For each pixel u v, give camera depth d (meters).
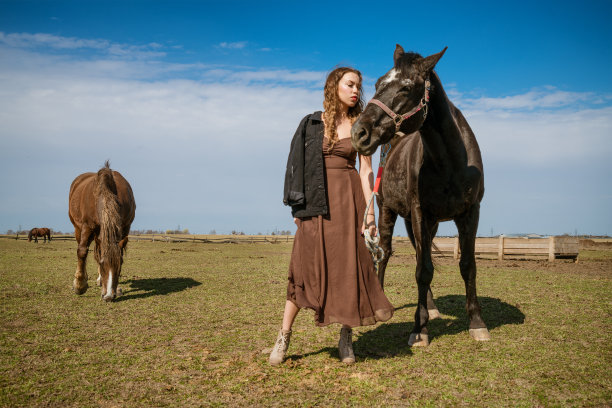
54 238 39.31
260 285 7.08
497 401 2.31
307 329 4.02
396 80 3.03
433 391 2.45
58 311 4.89
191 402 2.32
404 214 4.53
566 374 2.71
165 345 3.48
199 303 5.42
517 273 8.41
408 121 3.04
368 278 2.90
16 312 4.80
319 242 2.84
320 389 2.49
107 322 4.34
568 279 7.28
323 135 2.90
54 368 2.90
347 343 2.96
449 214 3.62
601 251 17.03
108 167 6.28
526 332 3.71
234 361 3.01
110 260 5.52
